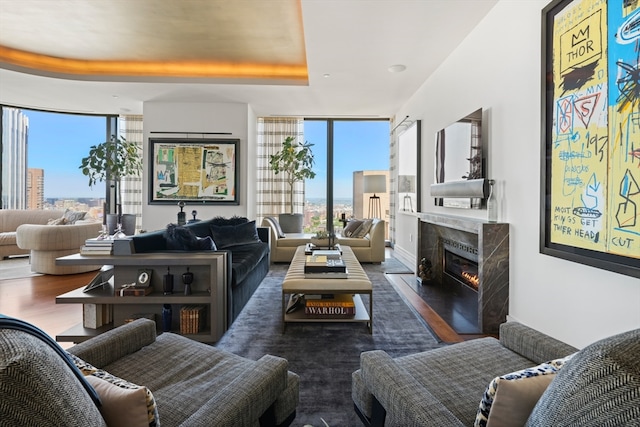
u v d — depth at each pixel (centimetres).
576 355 57
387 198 662
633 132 146
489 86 280
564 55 188
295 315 258
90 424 58
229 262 258
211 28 351
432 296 349
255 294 354
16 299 332
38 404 49
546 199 204
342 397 170
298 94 496
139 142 621
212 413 82
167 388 112
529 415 68
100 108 573
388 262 534
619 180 153
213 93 491
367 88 471
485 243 253
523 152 234
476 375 117
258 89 473
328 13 281
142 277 238
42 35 370
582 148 175
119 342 128
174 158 536
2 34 368
